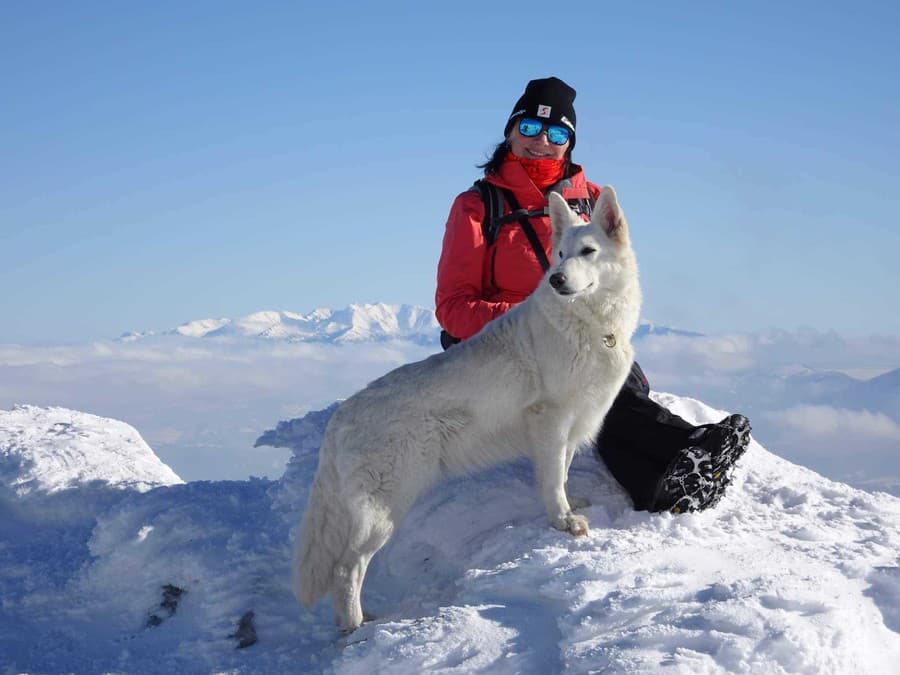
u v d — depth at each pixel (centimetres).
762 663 324
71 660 516
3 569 623
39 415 934
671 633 346
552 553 428
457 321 559
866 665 333
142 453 847
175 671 485
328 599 523
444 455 486
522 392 482
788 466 593
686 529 457
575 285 457
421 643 382
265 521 579
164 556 563
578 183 600
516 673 358
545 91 572
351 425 470
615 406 521
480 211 570
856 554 421
